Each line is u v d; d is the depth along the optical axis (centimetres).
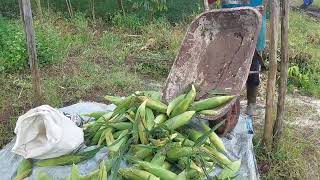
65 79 652
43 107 383
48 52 702
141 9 925
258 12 439
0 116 551
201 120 420
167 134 391
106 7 952
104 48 785
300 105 636
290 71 710
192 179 358
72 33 845
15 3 921
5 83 632
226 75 439
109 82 652
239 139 447
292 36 890
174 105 412
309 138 543
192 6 937
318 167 491
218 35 462
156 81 700
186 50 465
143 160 382
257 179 418
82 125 436
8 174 394
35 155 379
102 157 392
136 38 846
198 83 447
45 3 938
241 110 596
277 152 482
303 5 1228
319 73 746
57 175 378
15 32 705
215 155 386
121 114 421
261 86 677
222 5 531
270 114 472
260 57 505
